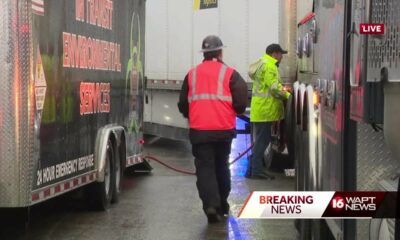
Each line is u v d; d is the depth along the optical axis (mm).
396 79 3162
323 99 5715
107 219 9164
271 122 12336
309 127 6305
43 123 7180
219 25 15906
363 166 4352
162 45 17969
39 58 7035
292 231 8383
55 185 7590
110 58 10234
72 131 8211
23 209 7270
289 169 13062
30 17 6773
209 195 8781
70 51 8125
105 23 9898
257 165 12508
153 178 13016
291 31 11953
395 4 3180
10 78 6754
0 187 6820
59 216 9383
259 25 15234
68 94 8047
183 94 9047
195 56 16812
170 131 18219
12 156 6797
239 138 18766
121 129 10758
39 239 7969
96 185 9508
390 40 3238
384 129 3412
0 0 6672
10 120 6777
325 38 5691
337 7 4906
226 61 15609
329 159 5324
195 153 8938
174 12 17469
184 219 9133
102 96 9734
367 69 3529
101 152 9406
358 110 3729
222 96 8828
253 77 12266
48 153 7355
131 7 11789
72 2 8203
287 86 12055
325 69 5664
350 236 4516
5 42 6730
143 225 8758
